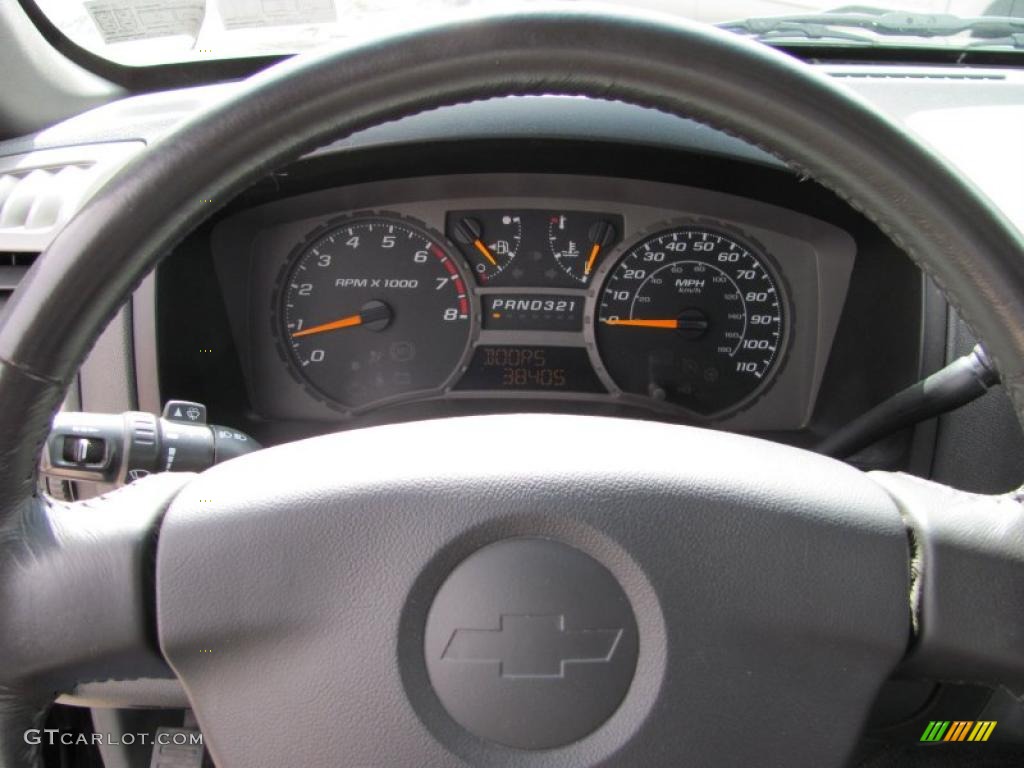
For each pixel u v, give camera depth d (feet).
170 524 2.64
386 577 2.53
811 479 2.74
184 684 2.63
